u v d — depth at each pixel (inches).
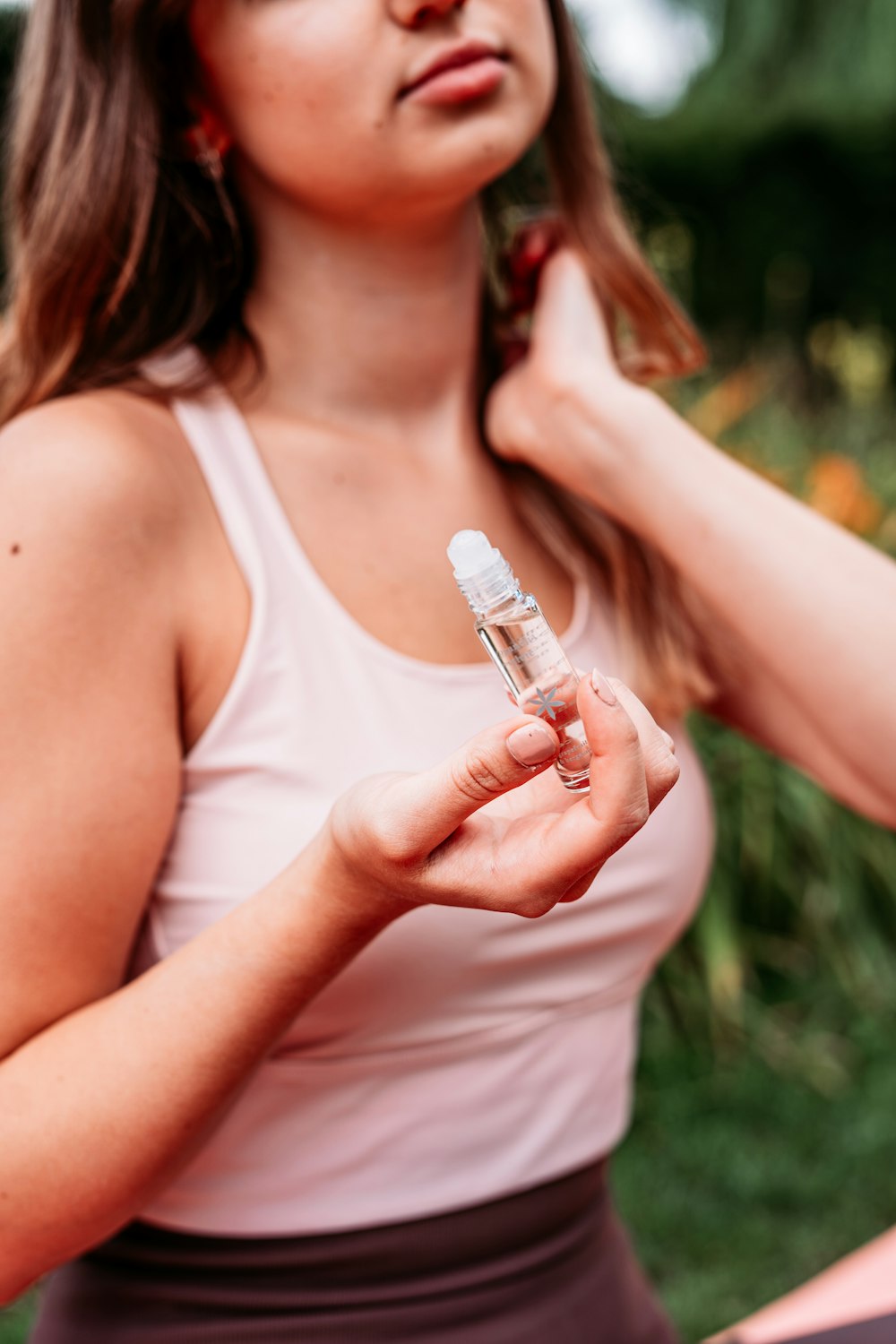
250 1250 43.6
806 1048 135.0
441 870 31.7
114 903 38.8
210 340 48.5
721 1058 133.6
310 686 42.5
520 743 29.0
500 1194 45.4
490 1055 44.7
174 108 47.4
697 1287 103.0
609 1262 49.4
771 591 48.9
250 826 41.6
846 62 389.4
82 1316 45.0
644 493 51.2
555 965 45.5
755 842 138.6
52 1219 36.4
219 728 41.4
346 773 42.3
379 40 43.1
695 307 383.2
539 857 30.7
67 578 37.9
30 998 37.4
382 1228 44.1
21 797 37.0
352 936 35.3
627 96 366.0
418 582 46.9
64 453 39.4
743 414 178.1
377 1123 43.7
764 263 380.8
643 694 52.8
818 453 175.5
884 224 379.2
